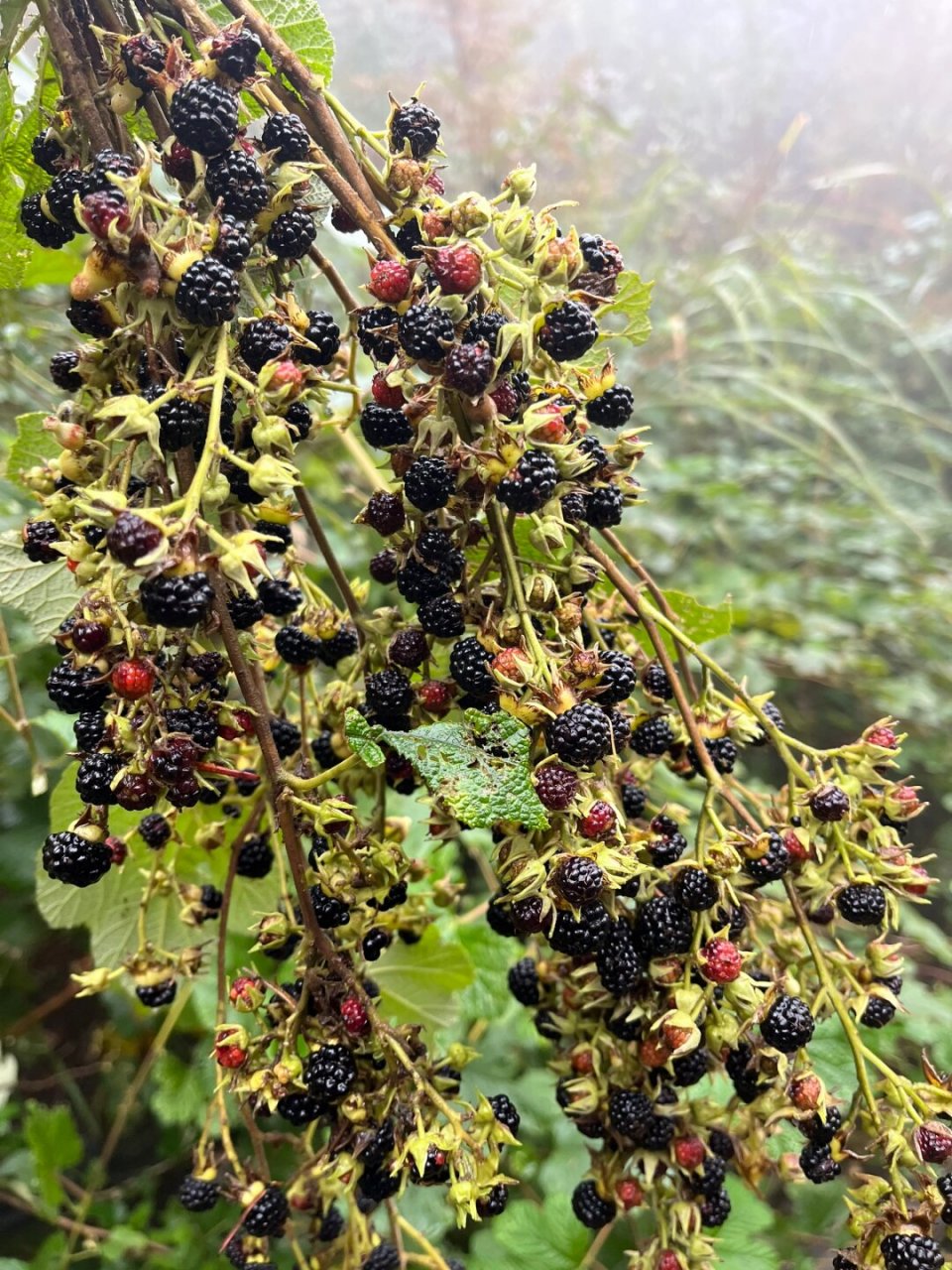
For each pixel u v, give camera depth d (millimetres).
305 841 280
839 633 814
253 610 217
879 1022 235
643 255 1225
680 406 1051
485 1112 212
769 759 789
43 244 224
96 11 216
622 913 228
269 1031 218
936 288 1418
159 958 270
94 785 190
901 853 235
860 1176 228
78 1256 495
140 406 182
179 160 202
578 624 214
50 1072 675
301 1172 252
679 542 878
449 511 220
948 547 1053
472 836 449
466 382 196
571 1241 419
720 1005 226
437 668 278
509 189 214
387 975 362
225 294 188
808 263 1241
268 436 193
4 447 437
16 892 545
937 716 809
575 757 195
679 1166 237
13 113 250
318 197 229
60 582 312
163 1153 573
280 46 220
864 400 1131
